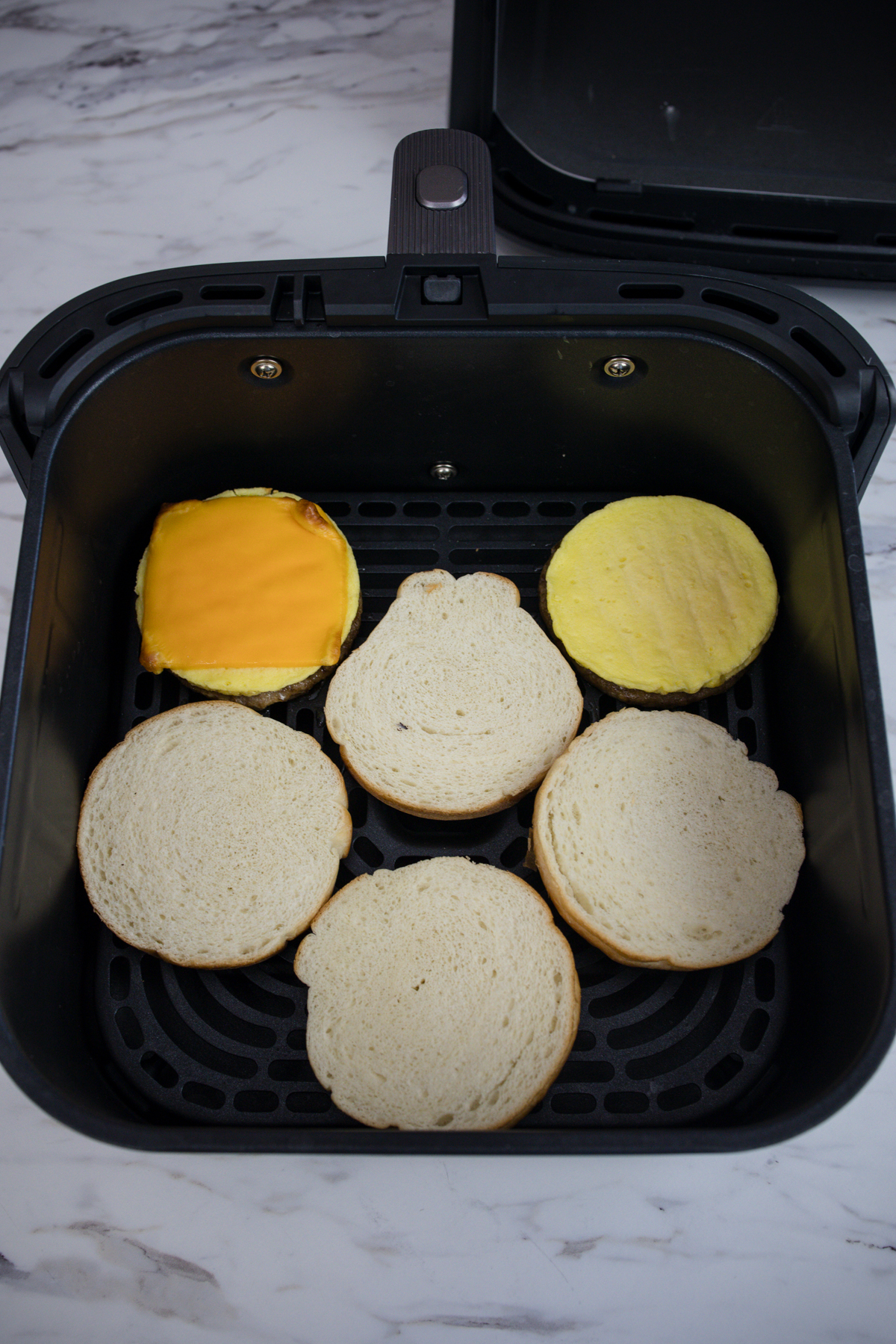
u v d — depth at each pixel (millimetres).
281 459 573
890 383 504
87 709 531
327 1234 505
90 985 514
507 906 513
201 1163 516
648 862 521
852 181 602
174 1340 496
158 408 534
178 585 552
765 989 515
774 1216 507
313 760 536
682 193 603
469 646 561
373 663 557
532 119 612
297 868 523
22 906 465
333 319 507
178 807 530
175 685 562
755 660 560
